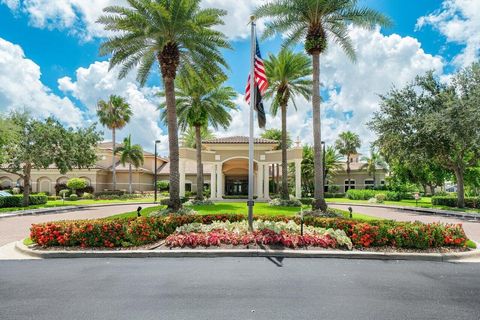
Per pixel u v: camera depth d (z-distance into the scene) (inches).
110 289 204.4
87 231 316.8
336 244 319.6
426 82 956.0
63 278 229.0
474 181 1149.1
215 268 254.8
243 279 225.8
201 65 657.6
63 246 319.3
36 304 179.6
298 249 307.9
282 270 249.9
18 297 190.9
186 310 170.6
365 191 1558.8
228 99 1012.5
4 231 485.4
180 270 249.1
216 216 439.2
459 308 175.5
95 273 241.4
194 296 191.5
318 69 593.0
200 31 588.4
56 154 1002.1
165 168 2137.1
